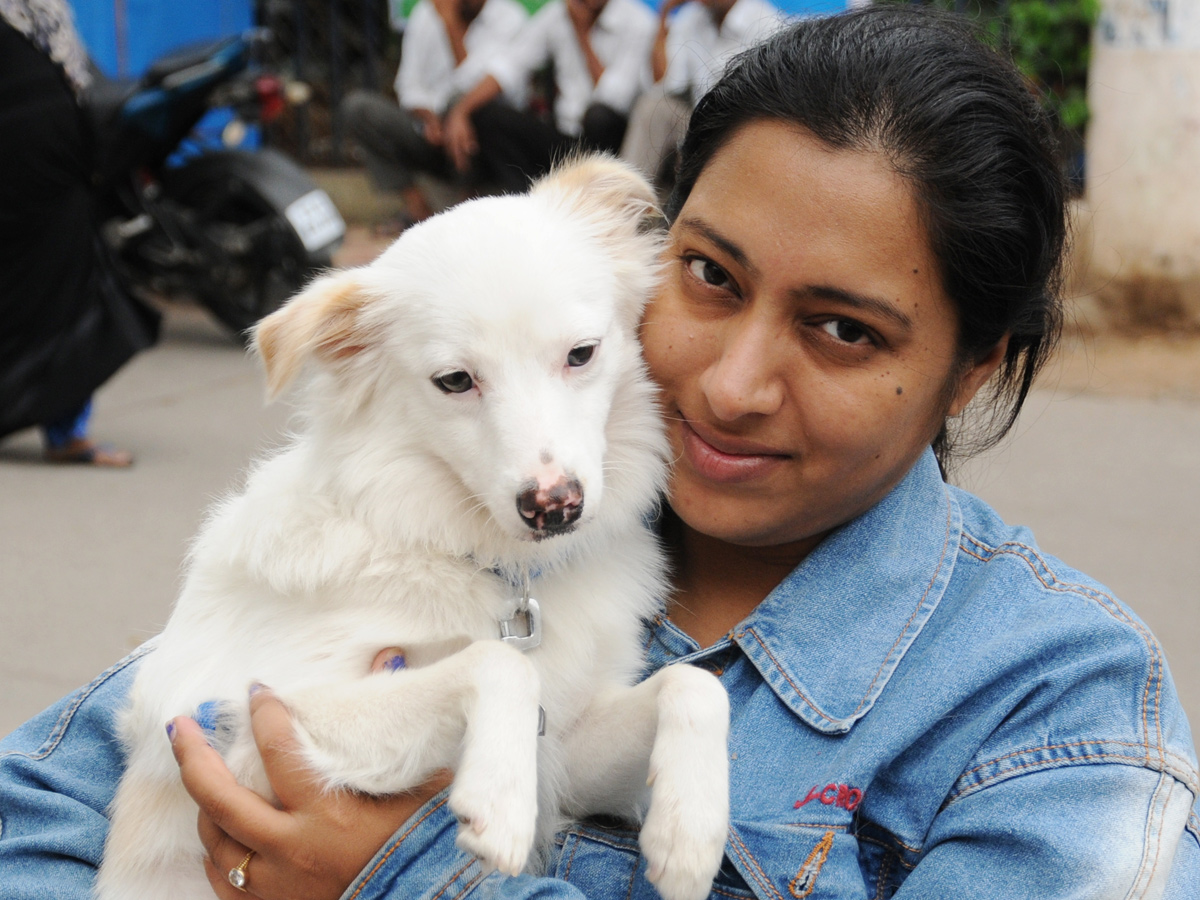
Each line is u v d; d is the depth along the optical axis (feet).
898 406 5.17
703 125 5.63
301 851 5.16
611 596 6.24
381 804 5.34
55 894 5.70
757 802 5.26
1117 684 5.03
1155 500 17.61
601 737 6.03
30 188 17.43
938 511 5.84
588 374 6.25
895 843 5.19
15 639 13.29
